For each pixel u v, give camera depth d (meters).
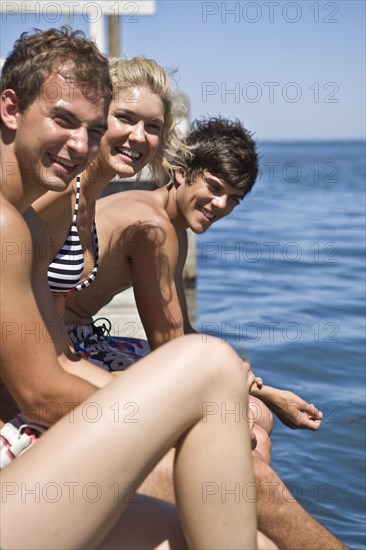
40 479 5.07
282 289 23.34
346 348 15.81
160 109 7.75
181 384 5.25
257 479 6.30
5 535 4.99
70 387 5.76
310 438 11.49
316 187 78.69
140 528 5.49
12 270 5.57
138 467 5.21
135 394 5.23
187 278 22.81
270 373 14.24
